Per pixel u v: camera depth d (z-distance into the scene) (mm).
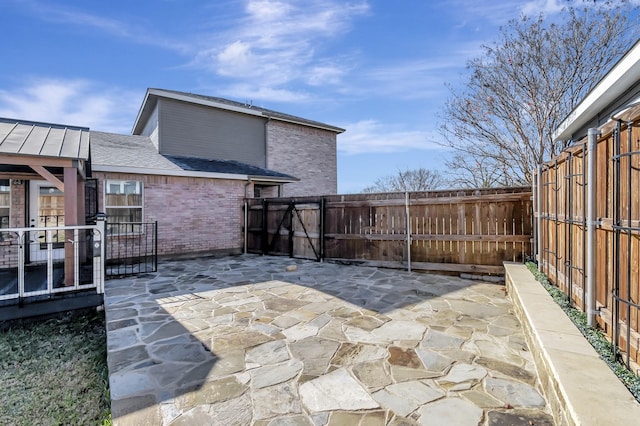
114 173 7805
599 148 2654
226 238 9414
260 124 12953
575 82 9008
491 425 2010
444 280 5910
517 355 2924
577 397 1750
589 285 2736
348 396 2334
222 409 2199
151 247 8242
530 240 5594
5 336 3871
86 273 5871
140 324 3773
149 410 2189
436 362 2811
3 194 6566
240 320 3883
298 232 8367
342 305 4434
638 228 1978
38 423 2275
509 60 9414
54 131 5434
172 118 10820
